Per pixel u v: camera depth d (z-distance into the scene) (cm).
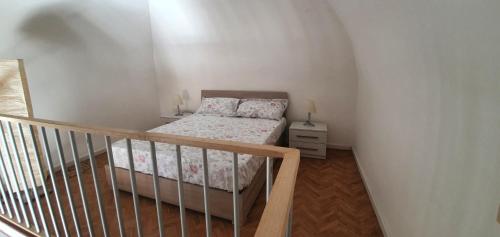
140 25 385
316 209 207
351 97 333
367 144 252
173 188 199
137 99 394
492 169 73
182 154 198
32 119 134
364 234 177
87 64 309
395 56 147
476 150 81
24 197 216
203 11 356
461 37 81
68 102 290
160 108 446
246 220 190
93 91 319
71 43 288
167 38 403
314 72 341
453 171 95
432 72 111
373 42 183
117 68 353
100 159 314
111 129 113
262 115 336
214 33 371
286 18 327
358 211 205
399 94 157
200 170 185
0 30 229
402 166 150
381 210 190
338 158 320
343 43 317
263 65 363
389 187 174
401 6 110
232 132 272
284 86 361
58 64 277
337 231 180
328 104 346
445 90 101
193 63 403
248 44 361
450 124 97
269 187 94
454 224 94
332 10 304
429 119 116
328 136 358
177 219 192
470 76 83
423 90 122
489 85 73
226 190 181
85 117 311
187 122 317
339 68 329
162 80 433
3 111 213
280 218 57
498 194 71
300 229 182
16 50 241
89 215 138
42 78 263
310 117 357
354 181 258
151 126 428
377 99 215
